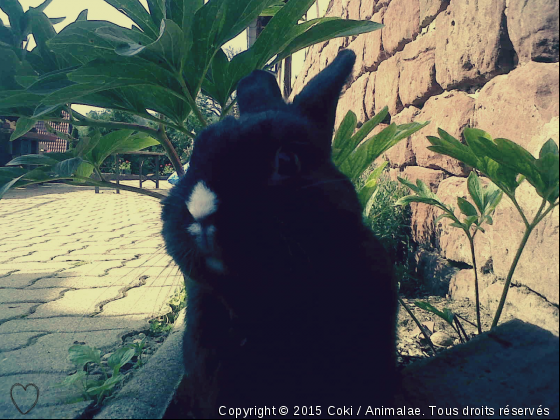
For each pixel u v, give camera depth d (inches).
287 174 9.9
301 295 9.8
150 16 18.0
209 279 10.2
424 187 17.8
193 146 11.2
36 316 23.9
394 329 11.2
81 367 17.7
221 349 11.1
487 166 13.8
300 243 9.4
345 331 10.0
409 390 11.2
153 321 22.8
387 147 16.6
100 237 49.6
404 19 30.4
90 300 26.7
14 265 36.0
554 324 14.3
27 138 132.0
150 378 15.6
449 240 23.4
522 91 16.4
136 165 152.5
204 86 18.6
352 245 10.3
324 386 10.2
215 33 16.3
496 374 10.8
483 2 19.7
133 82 16.3
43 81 16.4
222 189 9.5
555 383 9.9
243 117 11.4
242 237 9.2
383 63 35.0
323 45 55.1
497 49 18.6
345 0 46.4
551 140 12.4
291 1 16.1
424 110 26.9
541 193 12.3
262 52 17.5
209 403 11.0
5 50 19.0
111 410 13.6
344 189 10.8
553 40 15.2
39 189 121.2
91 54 16.7
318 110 11.9
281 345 10.3
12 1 20.0
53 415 13.9
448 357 11.8
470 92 22.2
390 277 11.0
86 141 18.9
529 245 15.9
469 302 21.0
